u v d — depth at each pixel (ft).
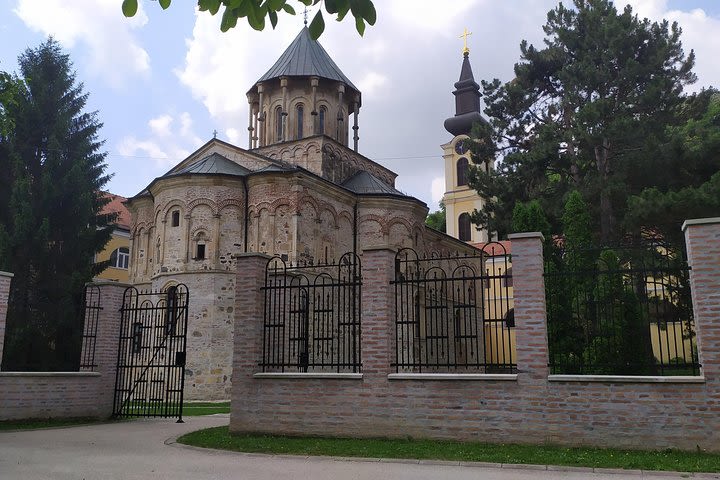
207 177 93.45
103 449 38.37
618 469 30.37
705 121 113.39
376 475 29.40
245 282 45.62
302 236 91.81
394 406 40.06
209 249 91.50
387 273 42.14
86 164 102.53
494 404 37.91
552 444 36.42
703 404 34.22
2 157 96.68
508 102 111.04
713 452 33.60
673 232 79.05
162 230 94.43
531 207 64.85
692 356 39.45
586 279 51.85
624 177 90.17
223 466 32.22
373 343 41.37
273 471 30.66
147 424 52.90
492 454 34.06
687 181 87.40
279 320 45.55
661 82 90.27
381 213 106.83
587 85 96.78
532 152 99.45
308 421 41.93
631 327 53.06
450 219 200.64
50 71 104.42
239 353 44.70
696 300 35.27
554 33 109.91
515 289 38.65
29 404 51.62
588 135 89.81
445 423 38.75
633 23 97.45
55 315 87.35
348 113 130.62
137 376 79.92
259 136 123.13
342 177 117.50
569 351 55.26
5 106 60.80
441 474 29.60
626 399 35.60
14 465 32.24
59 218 93.20
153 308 57.82
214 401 84.53
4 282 51.16
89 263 93.97
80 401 54.39
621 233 89.86
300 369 47.44
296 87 122.11
